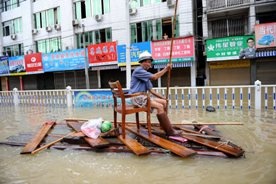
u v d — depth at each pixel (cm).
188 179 372
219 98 945
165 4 1894
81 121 737
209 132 570
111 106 1091
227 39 1652
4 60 2636
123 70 1991
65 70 2298
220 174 382
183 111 943
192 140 493
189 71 1852
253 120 741
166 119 522
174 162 432
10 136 670
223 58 1677
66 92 1193
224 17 1803
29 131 731
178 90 1012
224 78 1786
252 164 412
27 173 421
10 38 2842
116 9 2086
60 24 2416
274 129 629
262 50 1570
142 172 403
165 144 480
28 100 1362
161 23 1931
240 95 916
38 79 2608
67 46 2366
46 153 509
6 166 454
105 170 418
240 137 566
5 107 1348
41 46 2605
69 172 417
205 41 1736
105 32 2175
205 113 886
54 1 2436
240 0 1655
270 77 1662
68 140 550
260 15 1667
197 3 1856
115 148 497
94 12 2217
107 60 2006
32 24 2633
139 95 516
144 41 2006
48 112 1090
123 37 2075
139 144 491
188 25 1811
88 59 2100
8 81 2839
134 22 2028
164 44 1797
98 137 542
